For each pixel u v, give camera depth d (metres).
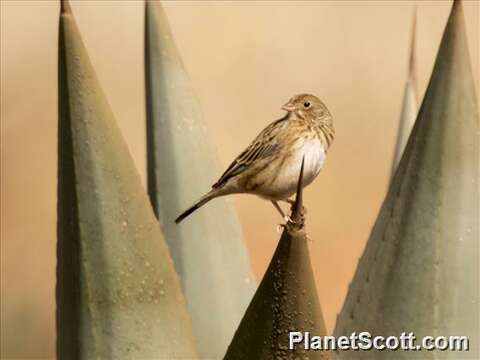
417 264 8.20
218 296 10.55
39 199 23.78
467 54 8.06
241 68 27.89
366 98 26.98
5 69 27.03
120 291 8.14
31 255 22.42
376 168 25.28
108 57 29.17
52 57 27.62
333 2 29.19
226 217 10.70
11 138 24.84
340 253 22.75
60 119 8.00
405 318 8.24
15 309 20.86
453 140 8.10
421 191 8.16
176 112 10.70
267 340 7.12
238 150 25.62
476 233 8.15
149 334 8.20
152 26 10.75
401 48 28.22
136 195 8.12
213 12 29.12
